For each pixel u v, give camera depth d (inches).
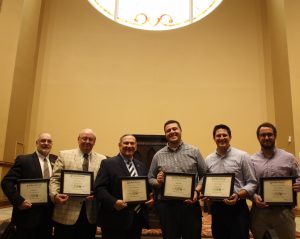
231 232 122.3
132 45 333.7
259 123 315.6
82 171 128.9
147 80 327.3
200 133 316.2
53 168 136.2
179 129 131.7
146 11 355.6
